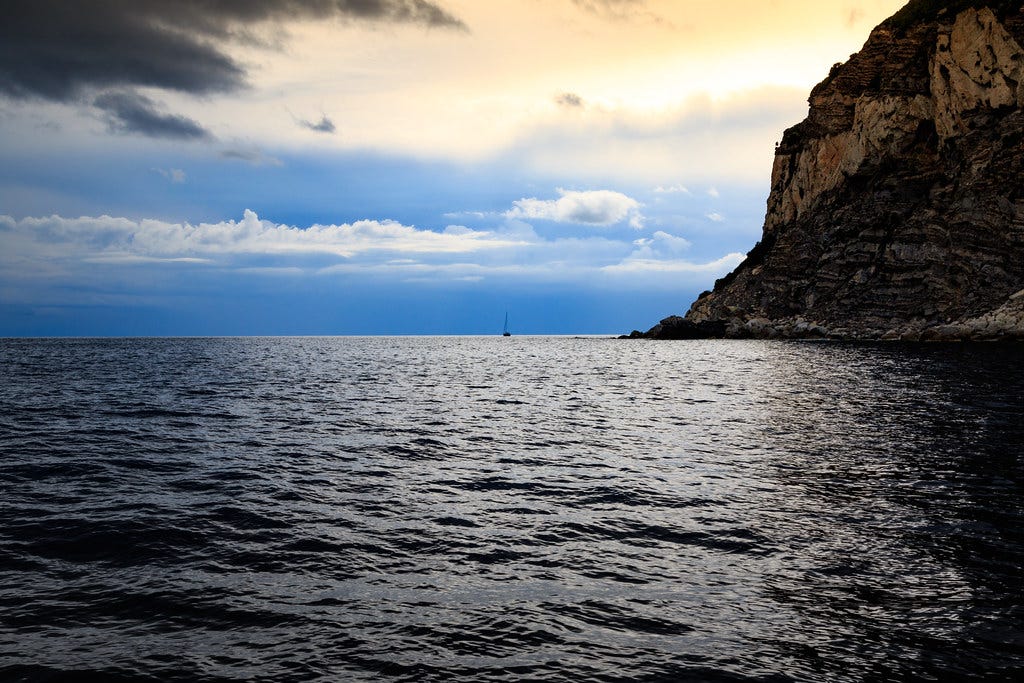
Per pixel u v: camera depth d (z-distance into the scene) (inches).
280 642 300.0
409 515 511.8
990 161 3496.6
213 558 410.9
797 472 649.6
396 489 594.2
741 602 346.9
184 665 277.9
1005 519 485.1
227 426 956.6
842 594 355.9
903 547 429.1
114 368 2349.9
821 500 545.6
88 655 285.6
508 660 284.5
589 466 697.0
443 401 1333.7
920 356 2377.0
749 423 986.7
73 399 1285.7
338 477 639.1
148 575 380.8
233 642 299.9
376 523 490.3
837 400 1226.0
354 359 3294.8
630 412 1149.1
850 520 489.4
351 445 815.7
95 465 674.2
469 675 271.4
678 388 1576.0
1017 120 3442.4
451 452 777.6
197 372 2158.0
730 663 282.0
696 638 305.9
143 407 1162.6
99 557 408.8
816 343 3747.5
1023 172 3368.6
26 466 664.4
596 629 315.6
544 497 566.9
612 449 794.8
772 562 406.6
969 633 308.2
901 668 276.5
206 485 595.8
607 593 360.2
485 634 309.6
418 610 337.1
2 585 361.4
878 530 465.1
